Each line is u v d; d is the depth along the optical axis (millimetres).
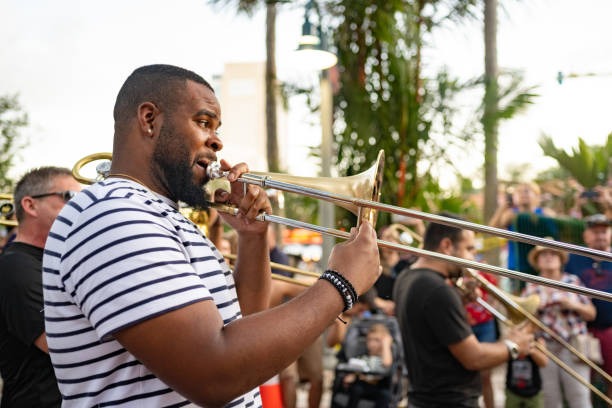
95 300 1183
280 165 9164
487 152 7441
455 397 2717
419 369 2797
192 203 1485
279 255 4895
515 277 1678
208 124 1477
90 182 1959
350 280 1317
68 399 1325
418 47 7266
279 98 8742
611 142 6699
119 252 1187
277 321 1208
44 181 2404
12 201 2561
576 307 3943
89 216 1243
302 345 1221
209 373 1145
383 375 4082
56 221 1356
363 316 4547
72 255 1238
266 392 3914
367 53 7305
